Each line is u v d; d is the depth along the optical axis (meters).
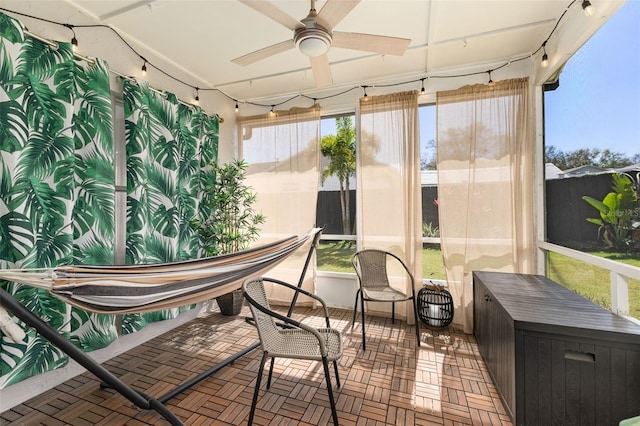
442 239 3.03
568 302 1.80
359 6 2.18
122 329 2.46
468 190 2.94
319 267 3.72
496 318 1.90
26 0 1.92
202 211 3.39
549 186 2.62
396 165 3.20
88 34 2.28
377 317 3.29
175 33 2.53
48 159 1.91
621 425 1.13
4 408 1.81
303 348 1.76
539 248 2.75
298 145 3.67
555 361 1.47
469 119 2.94
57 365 1.95
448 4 2.15
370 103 3.29
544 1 2.11
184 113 3.08
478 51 2.79
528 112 2.75
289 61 3.00
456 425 1.67
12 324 1.27
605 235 1.83
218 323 3.15
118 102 2.57
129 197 2.49
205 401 1.89
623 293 1.70
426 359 2.38
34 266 1.81
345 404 1.85
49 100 1.93
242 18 2.33
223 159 3.76
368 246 3.31
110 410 1.82
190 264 2.08
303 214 3.65
